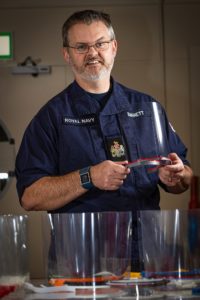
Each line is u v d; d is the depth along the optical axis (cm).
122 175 216
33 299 156
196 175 484
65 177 225
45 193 226
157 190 243
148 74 486
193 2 486
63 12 482
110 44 242
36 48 482
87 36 238
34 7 481
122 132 240
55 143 240
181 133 488
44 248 164
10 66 481
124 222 164
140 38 486
